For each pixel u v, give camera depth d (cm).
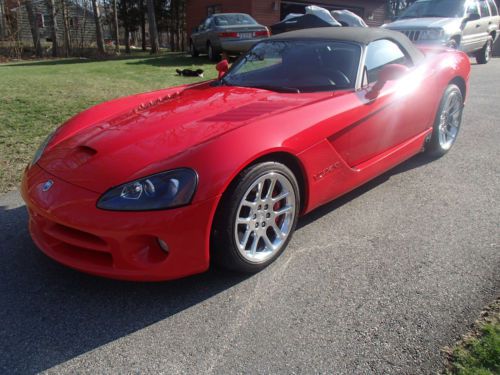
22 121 580
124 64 1257
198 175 228
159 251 233
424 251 286
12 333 221
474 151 482
